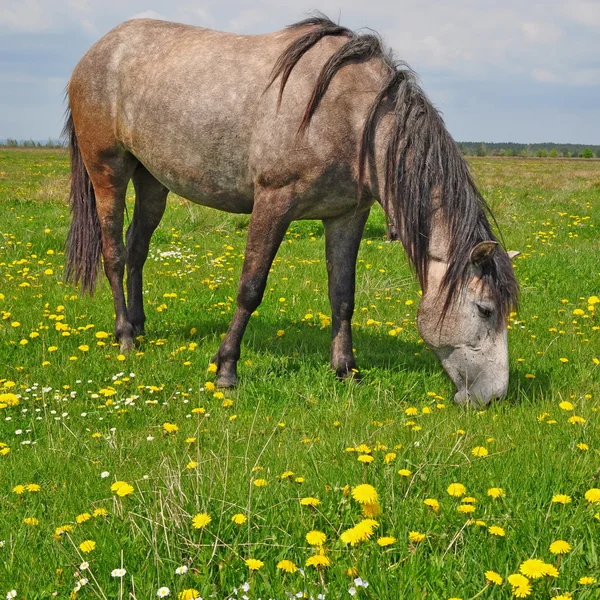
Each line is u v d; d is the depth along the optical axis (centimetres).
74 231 615
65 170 2903
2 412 437
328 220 512
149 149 546
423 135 435
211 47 526
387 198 456
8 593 231
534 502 293
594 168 4566
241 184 509
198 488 292
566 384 492
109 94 572
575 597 226
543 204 1758
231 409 454
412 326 660
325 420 424
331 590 229
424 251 438
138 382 491
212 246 1050
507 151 12238
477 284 418
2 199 1532
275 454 355
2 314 641
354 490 262
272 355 561
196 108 507
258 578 238
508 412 422
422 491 299
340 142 460
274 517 276
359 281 821
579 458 331
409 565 241
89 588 237
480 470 321
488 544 257
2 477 345
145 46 565
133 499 301
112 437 392
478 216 433
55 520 296
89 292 620
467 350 425
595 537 260
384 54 475
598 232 1286
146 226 630
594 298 663
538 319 676
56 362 527
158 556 246
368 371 521
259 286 488
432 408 448
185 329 635
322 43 479
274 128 469
